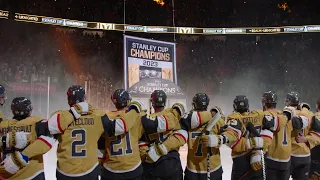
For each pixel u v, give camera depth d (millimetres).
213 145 3945
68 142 3648
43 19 15391
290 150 4875
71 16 19953
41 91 14797
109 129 3801
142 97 10172
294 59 21109
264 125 4414
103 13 20750
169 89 10641
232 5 23250
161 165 4051
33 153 3424
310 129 5117
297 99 5281
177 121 4047
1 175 3568
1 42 18031
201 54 21484
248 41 22625
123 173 3867
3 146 3412
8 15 15000
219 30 17016
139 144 4164
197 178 4199
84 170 3627
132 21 21203
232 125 4211
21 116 3695
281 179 4863
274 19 22484
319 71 20156
